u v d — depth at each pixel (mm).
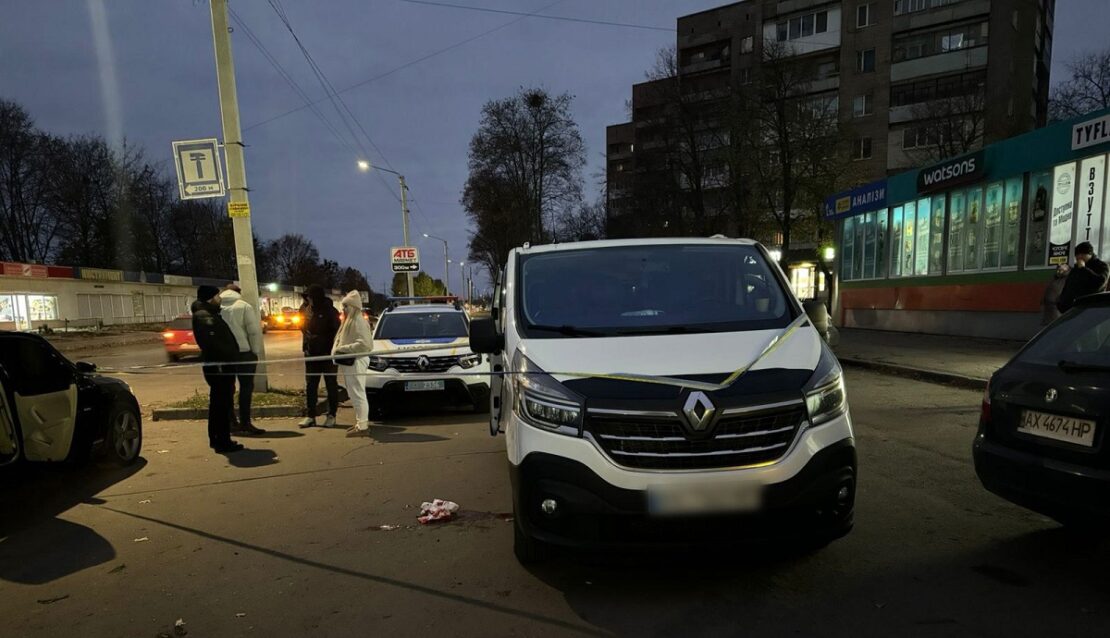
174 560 3799
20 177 40438
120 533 4277
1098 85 30688
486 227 43062
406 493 4992
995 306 14438
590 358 3213
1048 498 3203
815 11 42406
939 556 3475
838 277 22578
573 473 2873
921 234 17531
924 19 38875
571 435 2918
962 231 15766
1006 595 3018
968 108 35531
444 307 10039
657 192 35031
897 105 40156
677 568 3406
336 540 4043
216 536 4180
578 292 3967
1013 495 3418
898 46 39938
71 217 42594
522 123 40938
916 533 3816
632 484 2797
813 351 3322
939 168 16203
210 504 4855
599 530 2859
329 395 7820
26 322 31938
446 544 3912
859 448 5867
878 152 40594
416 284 86125
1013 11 36938
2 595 3385
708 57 48438
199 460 6234
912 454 5645
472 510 4543
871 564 3389
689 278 4047
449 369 8031
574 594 3172
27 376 4840
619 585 3246
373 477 5473
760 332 3486
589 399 2928
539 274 4184
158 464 6109
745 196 28609
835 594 3062
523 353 3381
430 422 7973
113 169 44125
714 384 2930
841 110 41625
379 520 4398
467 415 8430
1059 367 3279
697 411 2820
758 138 25828
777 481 2809
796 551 2885
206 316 6422
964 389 9023
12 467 4562
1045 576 3207
